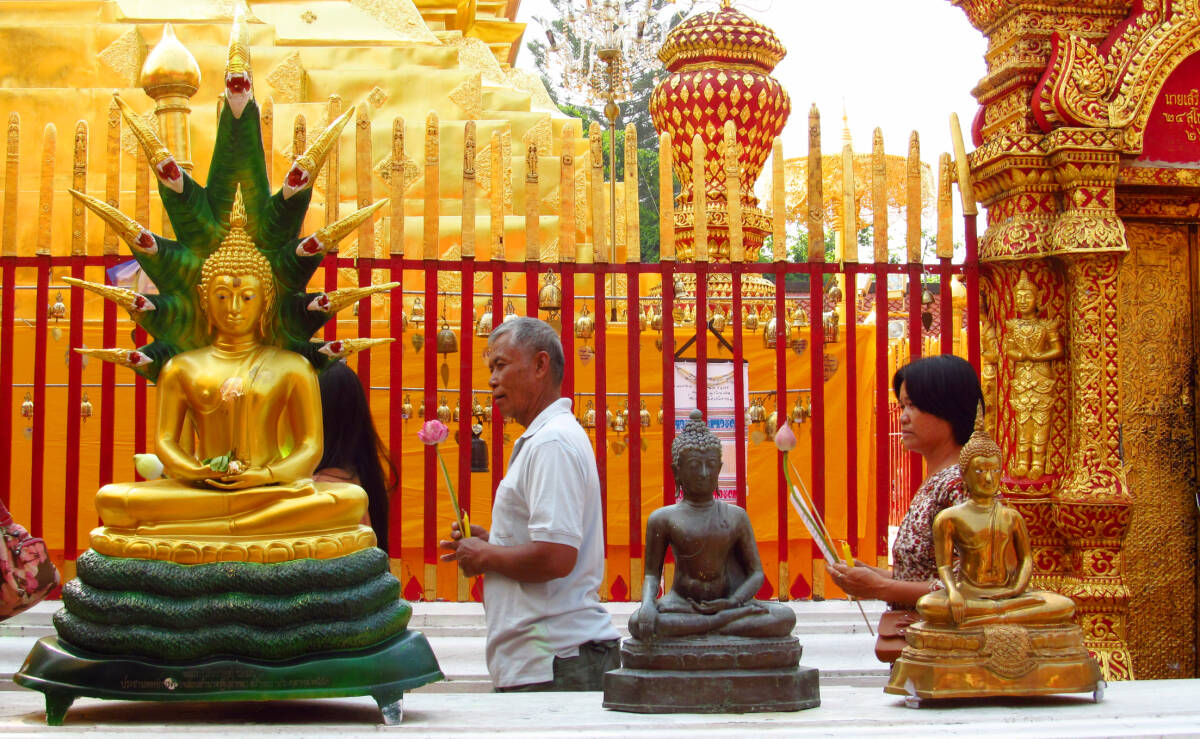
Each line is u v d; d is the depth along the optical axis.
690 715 3.44
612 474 8.21
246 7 11.49
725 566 3.63
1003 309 6.67
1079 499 6.28
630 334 6.88
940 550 3.68
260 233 3.78
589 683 4.57
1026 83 6.54
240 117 3.69
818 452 6.87
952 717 3.38
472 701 4.05
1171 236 6.93
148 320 3.73
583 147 11.02
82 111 9.91
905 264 6.88
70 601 3.60
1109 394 6.36
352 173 9.74
